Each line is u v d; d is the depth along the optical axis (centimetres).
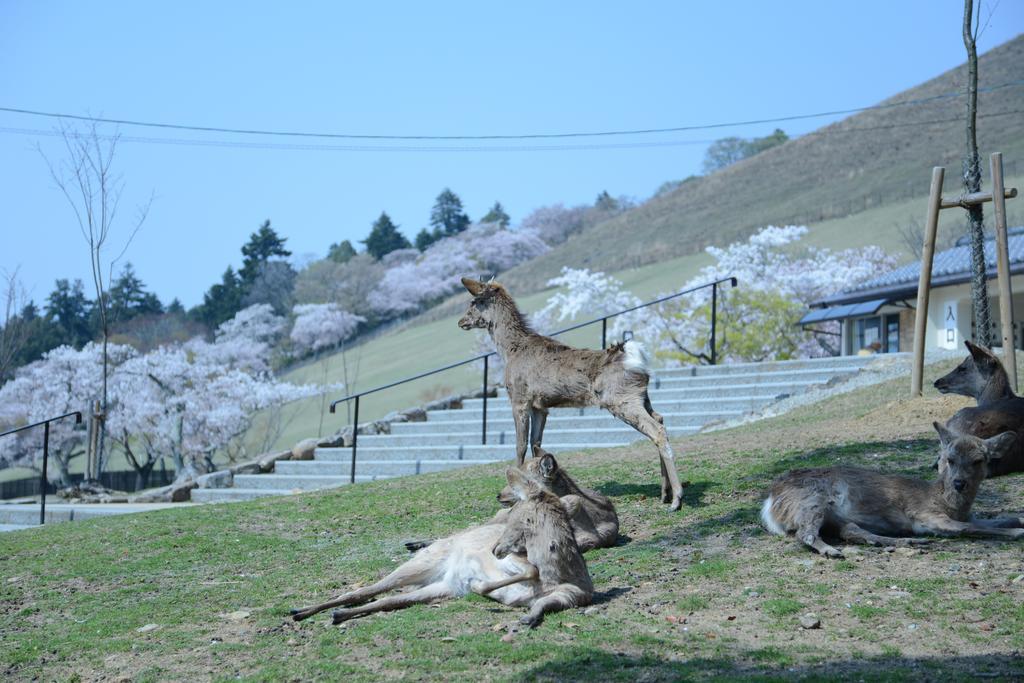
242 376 4366
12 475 5184
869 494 712
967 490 688
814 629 555
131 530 1036
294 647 606
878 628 548
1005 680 459
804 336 3559
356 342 8175
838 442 1072
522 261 9806
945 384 1015
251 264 10762
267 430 4859
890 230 5653
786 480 743
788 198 8250
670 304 3853
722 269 3878
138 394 4038
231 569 848
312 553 880
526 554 644
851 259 4191
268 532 984
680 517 848
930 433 1066
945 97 8212
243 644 620
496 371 5022
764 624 571
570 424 1594
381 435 1756
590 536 773
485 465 1295
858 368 1628
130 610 732
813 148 9650
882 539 691
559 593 620
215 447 4188
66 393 3941
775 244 3981
